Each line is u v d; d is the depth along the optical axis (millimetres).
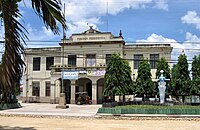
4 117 27641
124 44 47312
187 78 36969
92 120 25219
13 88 6469
